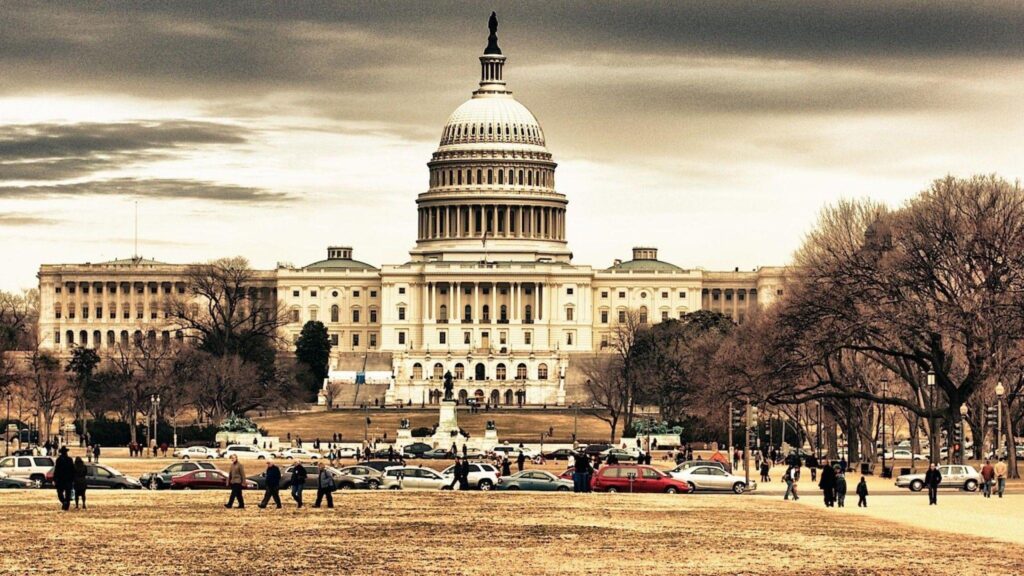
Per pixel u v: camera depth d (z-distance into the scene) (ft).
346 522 297.33
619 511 329.31
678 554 255.91
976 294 490.49
